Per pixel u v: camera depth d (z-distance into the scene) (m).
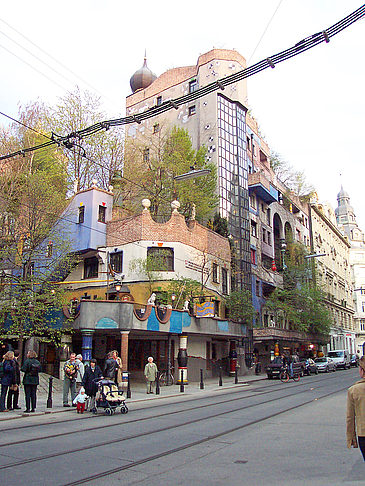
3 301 22.73
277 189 48.59
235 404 15.77
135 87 48.34
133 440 9.27
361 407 5.09
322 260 64.88
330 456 7.83
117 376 17.06
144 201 29.06
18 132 28.94
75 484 6.22
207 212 34.09
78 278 30.55
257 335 36.50
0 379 14.29
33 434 10.00
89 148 31.61
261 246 42.47
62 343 22.97
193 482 6.28
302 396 18.45
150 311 23.00
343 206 127.81
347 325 78.88
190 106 41.75
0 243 22.41
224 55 41.31
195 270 30.17
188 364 28.27
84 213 29.61
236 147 40.00
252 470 6.91
